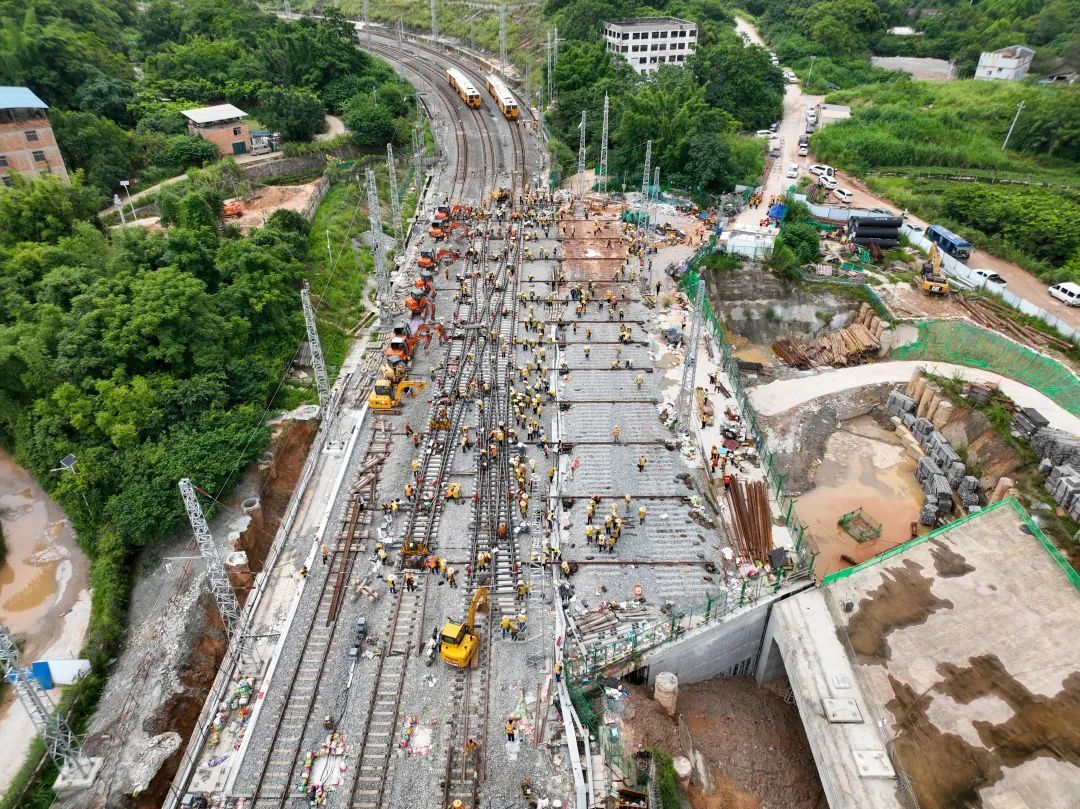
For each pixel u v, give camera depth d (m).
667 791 33.34
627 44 127.38
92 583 46.19
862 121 116.56
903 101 123.19
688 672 41.03
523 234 83.50
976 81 129.25
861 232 80.75
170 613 42.06
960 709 34.88
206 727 35.03
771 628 40.91
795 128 118.38
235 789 32.53
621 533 45.50
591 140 105.50
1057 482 48.81
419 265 74.81
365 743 34.16
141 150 86.19
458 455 51.97
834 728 34.31
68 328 52.47
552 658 38.00
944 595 40.81
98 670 40.03
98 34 110.06
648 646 38.34
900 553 43.78
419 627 39.78
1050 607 39.78
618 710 36.62
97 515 48.06
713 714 40.44
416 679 37.09
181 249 60.16
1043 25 142.62
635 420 55.12
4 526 51.34
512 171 100.00
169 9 120.62
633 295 71.38
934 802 31.47
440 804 31.70
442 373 60.50
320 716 35.47
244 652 38.28
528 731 34.62
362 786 32.47
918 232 82.19
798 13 164.38
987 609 39.84
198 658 40.06
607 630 39.25
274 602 41.94
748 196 91.00
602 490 48.72
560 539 45.00
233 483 48.94
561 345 63.53
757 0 179.25
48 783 34.59
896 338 69.38
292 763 33.41
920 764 32.75
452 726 34.84
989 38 146.50
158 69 105.00
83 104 89.38
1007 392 58.84
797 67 147.12
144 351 52.56
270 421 54.75
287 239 71.38
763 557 43.44
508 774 32.84
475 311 68.88
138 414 49.69
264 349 60.06
